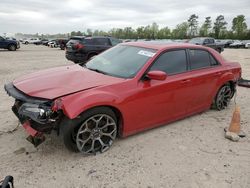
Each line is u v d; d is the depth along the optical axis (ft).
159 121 15.35
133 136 14.96
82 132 12.12
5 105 19.70
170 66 15.47
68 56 47.29
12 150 12.95
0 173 11.18
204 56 18.06
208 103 18.66
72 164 12.01
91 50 46.32
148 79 14.01
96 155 12.85
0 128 15.34
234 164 12.71
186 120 17.83
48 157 12.44
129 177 11.31
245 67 49.39
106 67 15.23
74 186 10.62
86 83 12.76
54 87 12.28
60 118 11.69
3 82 28.91
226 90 20.06
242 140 15.34
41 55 73.72
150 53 15.11
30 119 11.72
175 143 14.48
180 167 12.22
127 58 15.38
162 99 14.80
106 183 10.87
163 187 10.78
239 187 11.03
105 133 13.02
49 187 10.50
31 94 11.81
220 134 15.97
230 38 292.81
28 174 11.19
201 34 310.45
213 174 11.81
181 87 15.67
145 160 12.64
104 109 12.43
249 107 21.56
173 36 309.22
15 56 67.21
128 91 13.19
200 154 13.47
